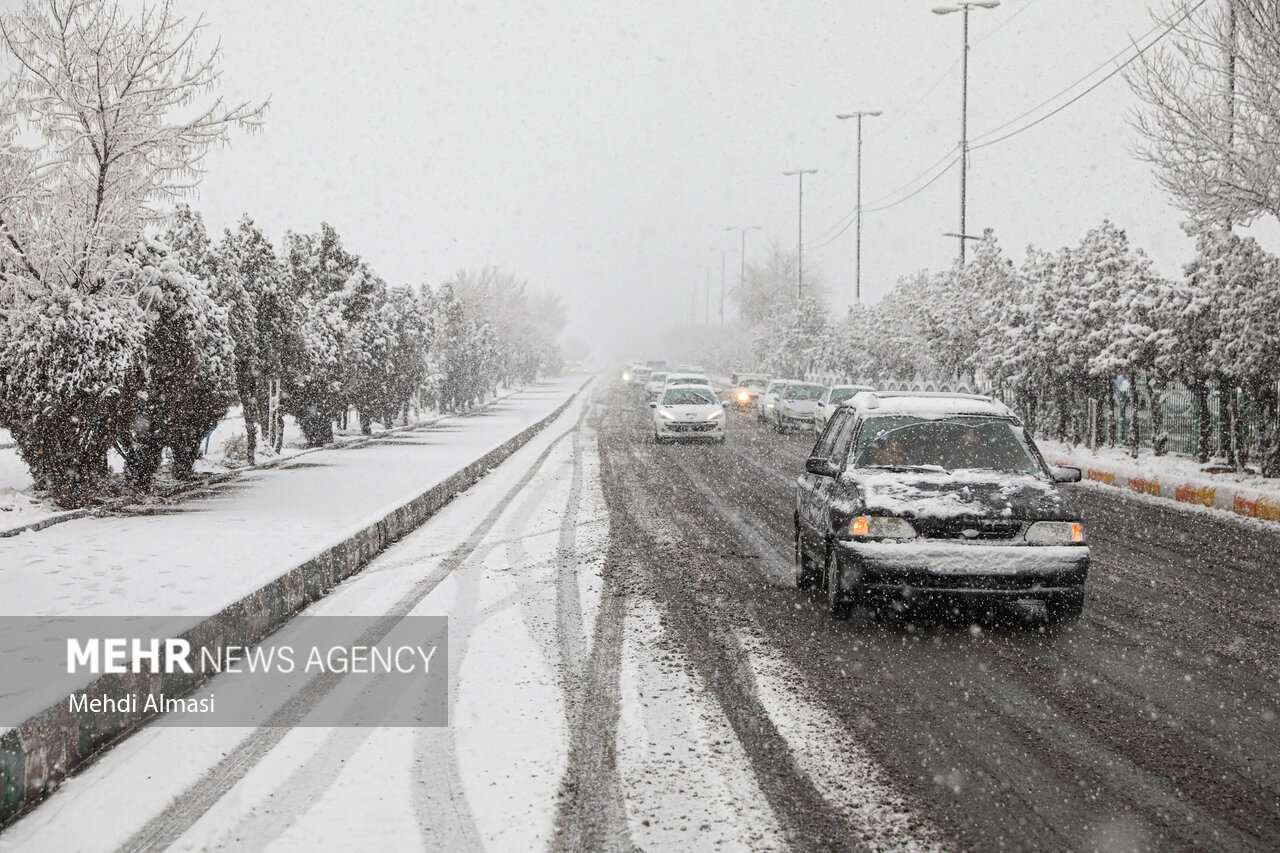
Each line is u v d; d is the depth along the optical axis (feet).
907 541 26.45
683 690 21.81
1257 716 20.38
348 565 35.99
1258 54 55.62
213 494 50.21
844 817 15.55
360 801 16.10
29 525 39.14
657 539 41.68
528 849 14.42
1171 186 59.98
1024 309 87.61
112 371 44.70
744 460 77.82
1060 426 88.53
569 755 18.06
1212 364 61.82
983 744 18.72
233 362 53.88
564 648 25.18
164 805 16.05
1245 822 15.48
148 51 47.19
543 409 143.95
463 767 17.49
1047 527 26.66
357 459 68.80
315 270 90.89
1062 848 14.58
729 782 16.88
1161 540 43.34
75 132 47.09
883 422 30.32
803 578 32.30
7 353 44.52
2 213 44.83
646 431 107.76
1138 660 24.47
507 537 42.39
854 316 172.55
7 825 15.52
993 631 27.25
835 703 21.04
